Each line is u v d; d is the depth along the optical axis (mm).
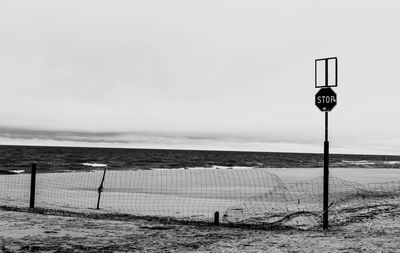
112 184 24500
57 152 97812
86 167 46375
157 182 26828
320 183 26312
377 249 6836
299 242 7480
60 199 16359
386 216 11500
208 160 80062
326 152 8781
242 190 21812
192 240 7699
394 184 26125
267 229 9211
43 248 6789
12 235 7750
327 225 9055
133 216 10836
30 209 11555
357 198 17406
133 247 7020
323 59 8438
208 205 15148
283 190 21516
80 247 6930
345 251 6695
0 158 60844
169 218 10805
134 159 74125
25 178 26500
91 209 13281
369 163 86188
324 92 8453
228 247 7070
